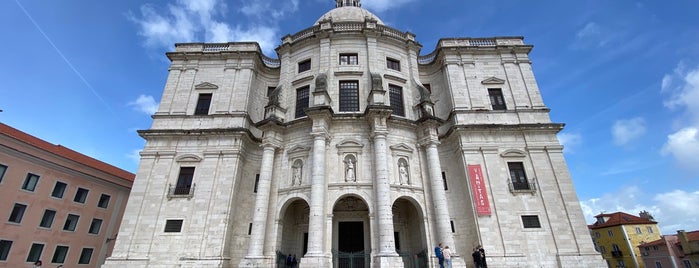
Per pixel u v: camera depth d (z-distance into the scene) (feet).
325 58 99.66
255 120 104.88
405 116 94.22
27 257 108.99
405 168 85.15
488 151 89.25
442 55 107.55
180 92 102.53
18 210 109.60
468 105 98.22
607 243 220.43
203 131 91.76
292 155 86.28
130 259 78.69
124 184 143.13
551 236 79.25
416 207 82.69
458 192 90.17
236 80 104.27
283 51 108.58
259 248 75.36
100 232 131.44
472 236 82.43
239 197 89.92
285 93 100.37
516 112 96.32
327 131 84.53
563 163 87.15
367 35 102.63
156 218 83.41
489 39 110.01
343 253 75.87
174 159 90.43
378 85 89.86
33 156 114.83
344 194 78.74
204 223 82.38
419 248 83.20
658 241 193.77
